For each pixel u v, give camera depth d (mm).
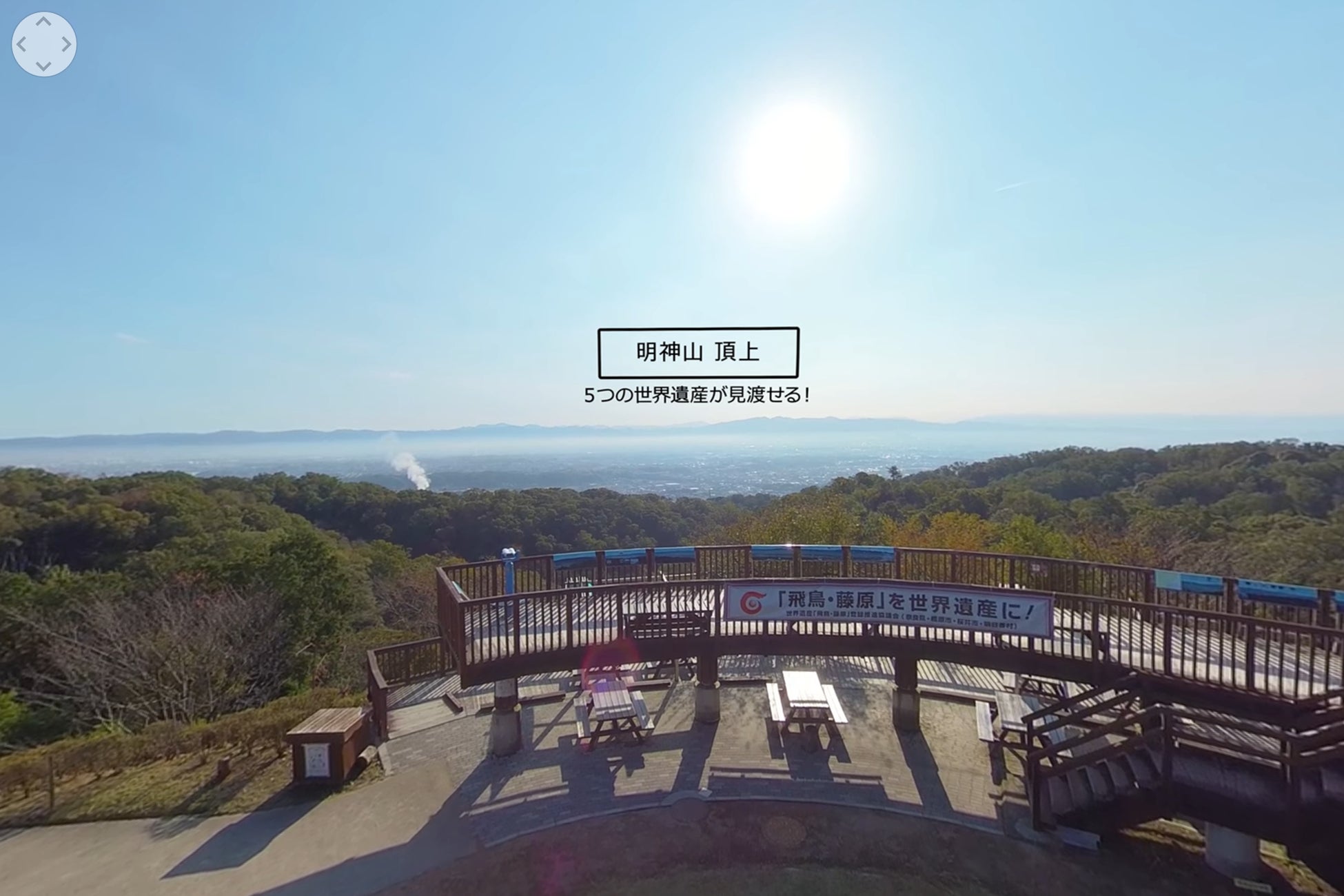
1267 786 7473
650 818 8609
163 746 11039
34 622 18656
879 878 7434
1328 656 7523
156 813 9070
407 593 29516
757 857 7805
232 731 11484
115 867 7832
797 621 10203
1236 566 22547
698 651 10445
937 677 12930
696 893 7199
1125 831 8453
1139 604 8742
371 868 7715
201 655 16484
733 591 10211
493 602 9500
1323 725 7414
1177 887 7418
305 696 13602
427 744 10875
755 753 10258
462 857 7895
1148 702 8609
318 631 21141
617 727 10570
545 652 9836
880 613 9922
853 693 12352
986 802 8930
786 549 13492
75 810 9180
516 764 10094
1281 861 8023
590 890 7262
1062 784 8789
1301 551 23328
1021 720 9219
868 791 9195
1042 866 7703
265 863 7840
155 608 18359
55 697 16891
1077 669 9117
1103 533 25016
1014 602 9281
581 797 9109
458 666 9484
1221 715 8211
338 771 9617
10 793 9742
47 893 7379
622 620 10320
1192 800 7586
